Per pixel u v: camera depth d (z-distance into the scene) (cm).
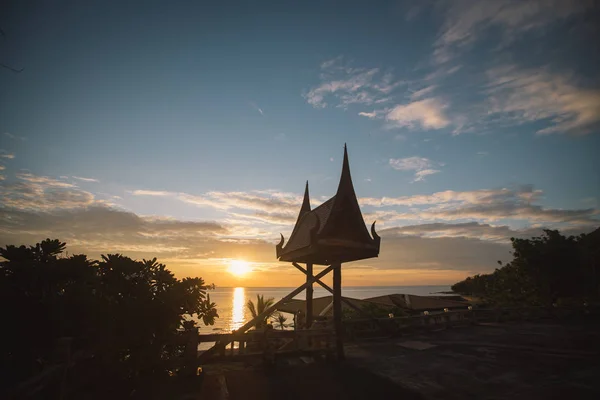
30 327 584
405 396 705
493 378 823
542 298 2573
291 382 801
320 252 1102
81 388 622
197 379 802
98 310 632
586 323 1864
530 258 2641
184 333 838
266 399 689
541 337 1409
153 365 752
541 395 698
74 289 625
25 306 584
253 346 1138
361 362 992
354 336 1399
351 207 1092
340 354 1028
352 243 1071
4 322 566
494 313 1975
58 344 543
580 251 2572
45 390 512
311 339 1105
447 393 720
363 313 1493
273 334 980
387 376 847
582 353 1078
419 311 2598
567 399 672
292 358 1023
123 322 660
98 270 759
